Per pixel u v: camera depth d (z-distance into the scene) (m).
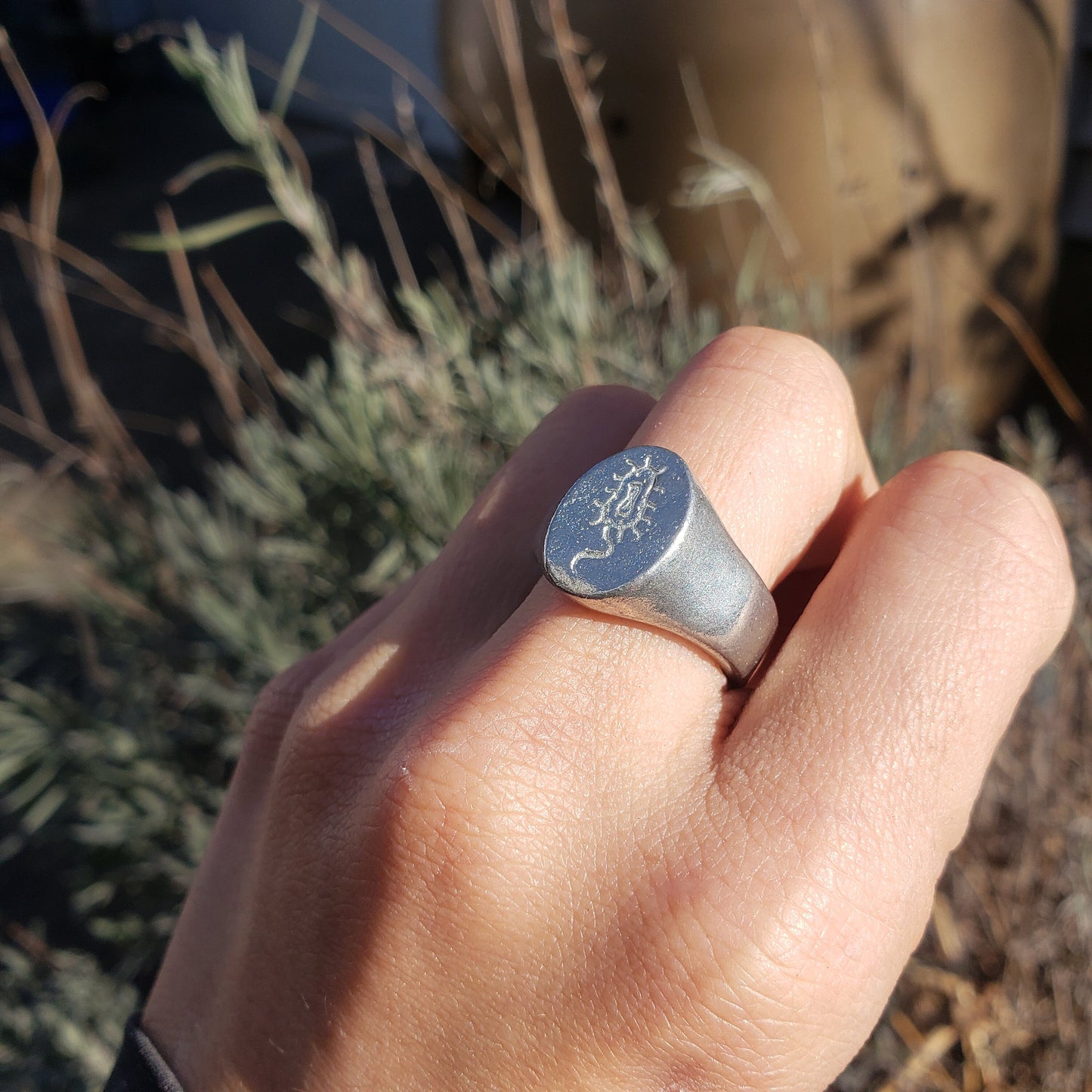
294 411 0.52
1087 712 0.28
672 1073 0.10
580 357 0.28
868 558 0.11
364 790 0.11
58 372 0.67
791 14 0.36
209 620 0.29
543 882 0.10
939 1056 0.26
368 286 0.28
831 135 0.34
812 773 0.10
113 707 0.32
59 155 0.98
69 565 0.34
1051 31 0.39
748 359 0.12
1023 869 0.26
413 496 0.26
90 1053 0.26
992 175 0.39
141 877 0.31
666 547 0.10
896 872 0.10
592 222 0.43
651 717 0.11
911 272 0.40
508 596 0.12
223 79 0.21
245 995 0.12
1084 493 0.30
